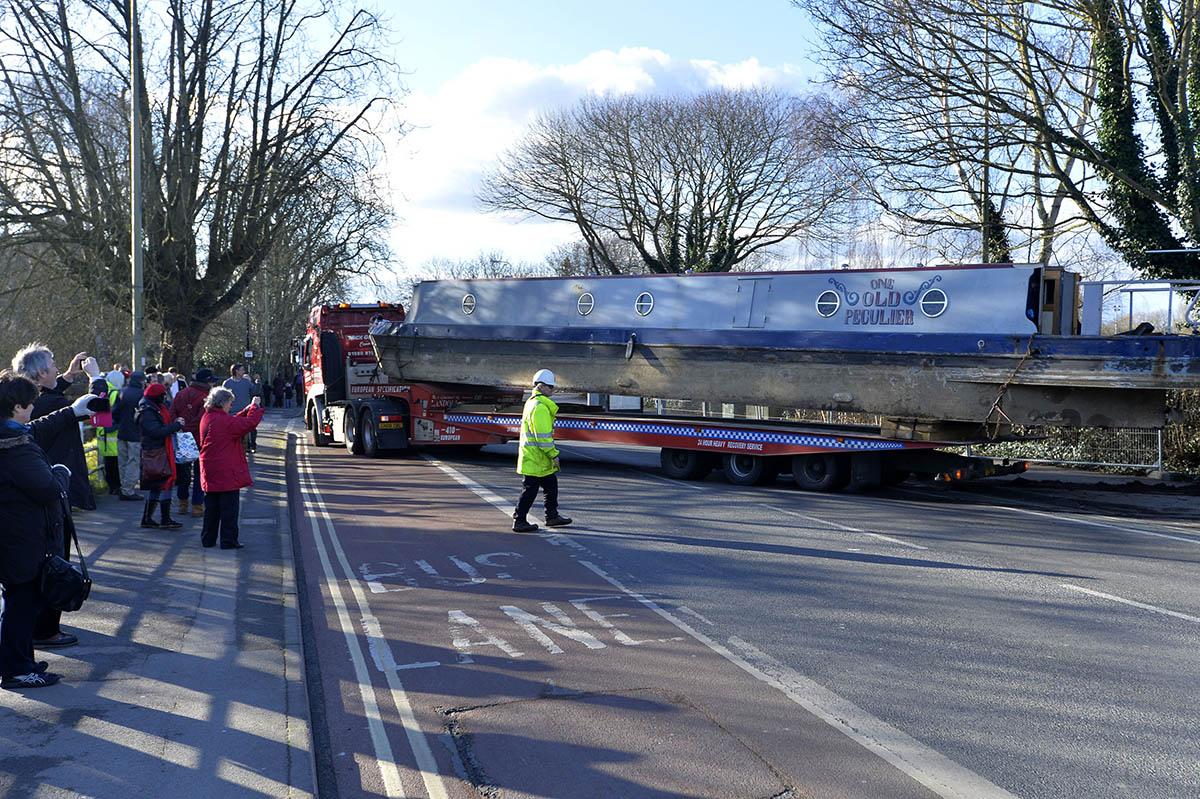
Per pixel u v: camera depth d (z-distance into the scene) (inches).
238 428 443.8
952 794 185.8
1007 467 622.5
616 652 283.6
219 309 1178.0
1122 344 541.6
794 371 662.5
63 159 970.1
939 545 450.6
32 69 966.4
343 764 208.4
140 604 338.6
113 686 249.8
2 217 951.6
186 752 206.5
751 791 188.4
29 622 246.7
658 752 208.7
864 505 592.7
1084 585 364.8
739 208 1776.6
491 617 326.3
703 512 558.6
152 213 1017.5
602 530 496.1
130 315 1103.6
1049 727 220.2
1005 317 583.5
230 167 1114.7
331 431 1056.8
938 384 603.2
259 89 1122.7
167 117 1056.8
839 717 228.1
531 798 188.7
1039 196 856.3
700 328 708.0
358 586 377.1
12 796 183.3
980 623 311.0
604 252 1878.7
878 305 633.0
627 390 747.4
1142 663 267.3
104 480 620.7
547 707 238.7
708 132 1726.1
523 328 806.5
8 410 243.0
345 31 1125.1
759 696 243.6
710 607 335.0
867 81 832.9
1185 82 749.9
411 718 234.2
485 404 907.4
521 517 491.2
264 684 253.3
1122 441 759.1
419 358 887.1
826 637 296.4
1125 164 805.9
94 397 280.5
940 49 826.8
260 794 186.5
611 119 1750.7
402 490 674.2
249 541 467.5
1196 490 656.4
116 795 185.2
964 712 230.5
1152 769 196.4
